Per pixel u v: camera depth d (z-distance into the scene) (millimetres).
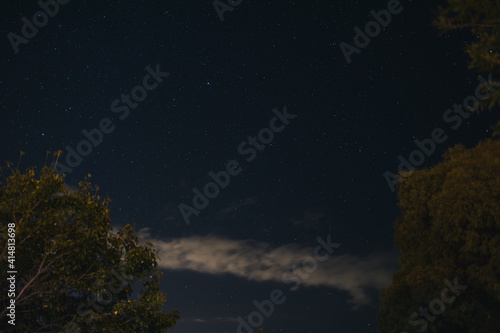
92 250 13250
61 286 12797
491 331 16688
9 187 13031
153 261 13734
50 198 13211
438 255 18609
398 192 20438
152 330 13367
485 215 17141
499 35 6141
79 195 13586
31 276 12688
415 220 19375
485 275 16609
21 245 12648
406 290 19141
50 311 12828
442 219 18094
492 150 18547
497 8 6043
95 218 13266
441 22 6332
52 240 12875
